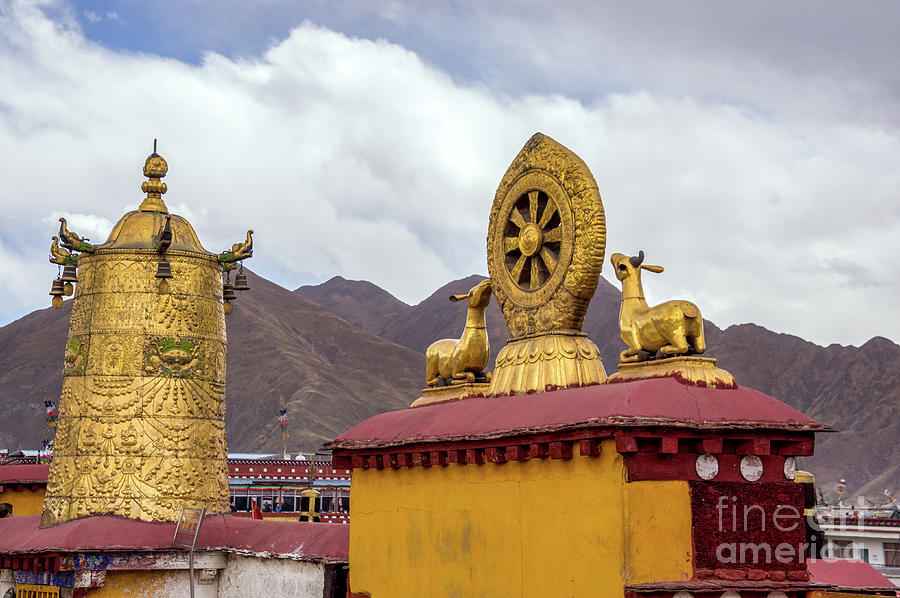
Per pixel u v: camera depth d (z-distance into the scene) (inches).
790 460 630.5
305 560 937.5
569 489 630.5
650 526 589.9
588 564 609.3
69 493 1101.7
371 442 807.1
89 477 1095.0
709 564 597.9
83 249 1139.3
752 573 604.4
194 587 1036.5
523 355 732.0
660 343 651.5
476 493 708.7
